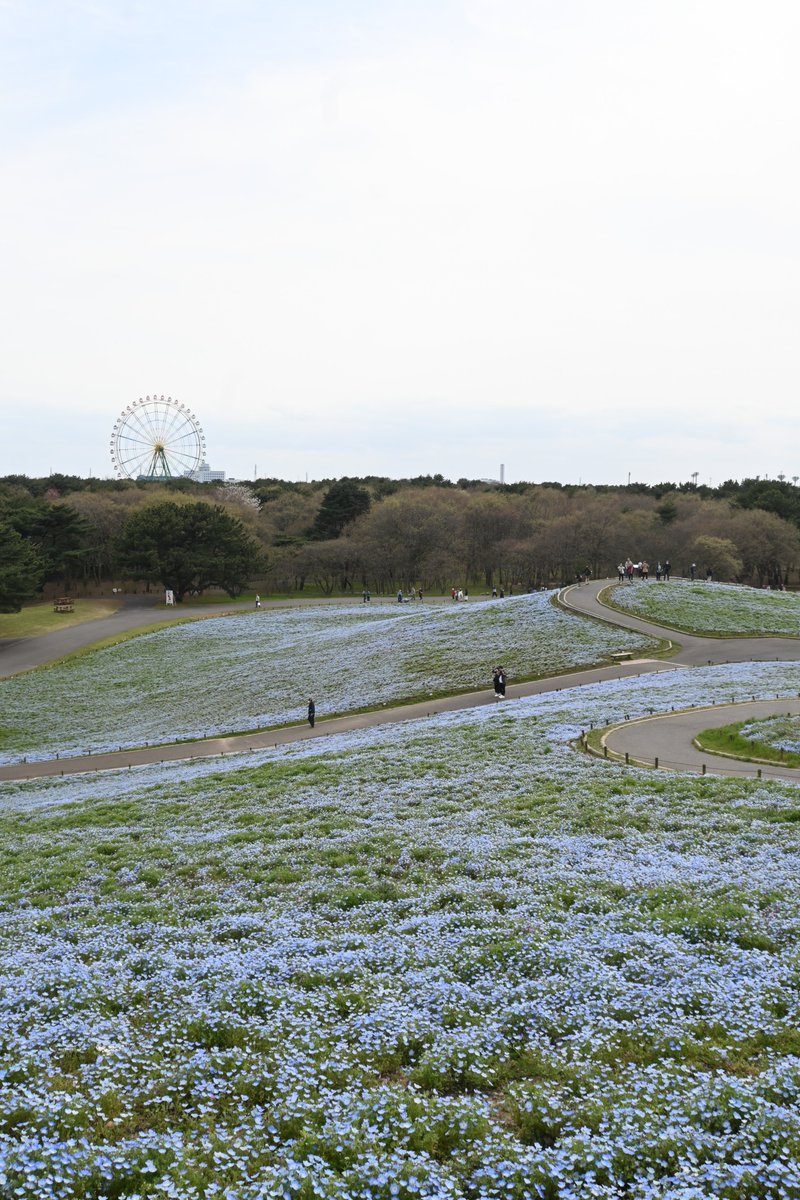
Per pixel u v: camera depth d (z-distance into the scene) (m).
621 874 20.80
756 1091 10.74
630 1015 13.38
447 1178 9.23
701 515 158.88
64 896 23.09
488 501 184.62
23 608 128.00
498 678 56.28
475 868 22.23
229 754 49.12
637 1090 10.93
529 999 14.03
